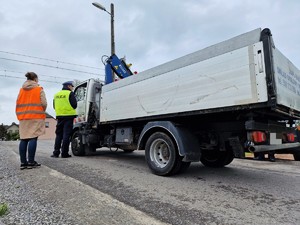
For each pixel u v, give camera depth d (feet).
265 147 12.10
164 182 13.37
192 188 12.22
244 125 12.80
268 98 10.27
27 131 16.40
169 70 14.74
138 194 11.02
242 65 11.17
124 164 19.44
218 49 12.21
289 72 12.71
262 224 7.92
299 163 21.02
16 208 8.96
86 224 7.71
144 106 16.40
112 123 20.11
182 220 8.18
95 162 20.11
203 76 12.75
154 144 15.55
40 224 7.61
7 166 17.33
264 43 10.53
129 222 7.95
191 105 13.25
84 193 10.88
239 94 11.19
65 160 20.84
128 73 26.91
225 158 17.90
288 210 9.23
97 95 23.53
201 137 15.05
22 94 16.94
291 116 13.48
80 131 24.56
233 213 8.87
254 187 12.58
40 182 12.70
